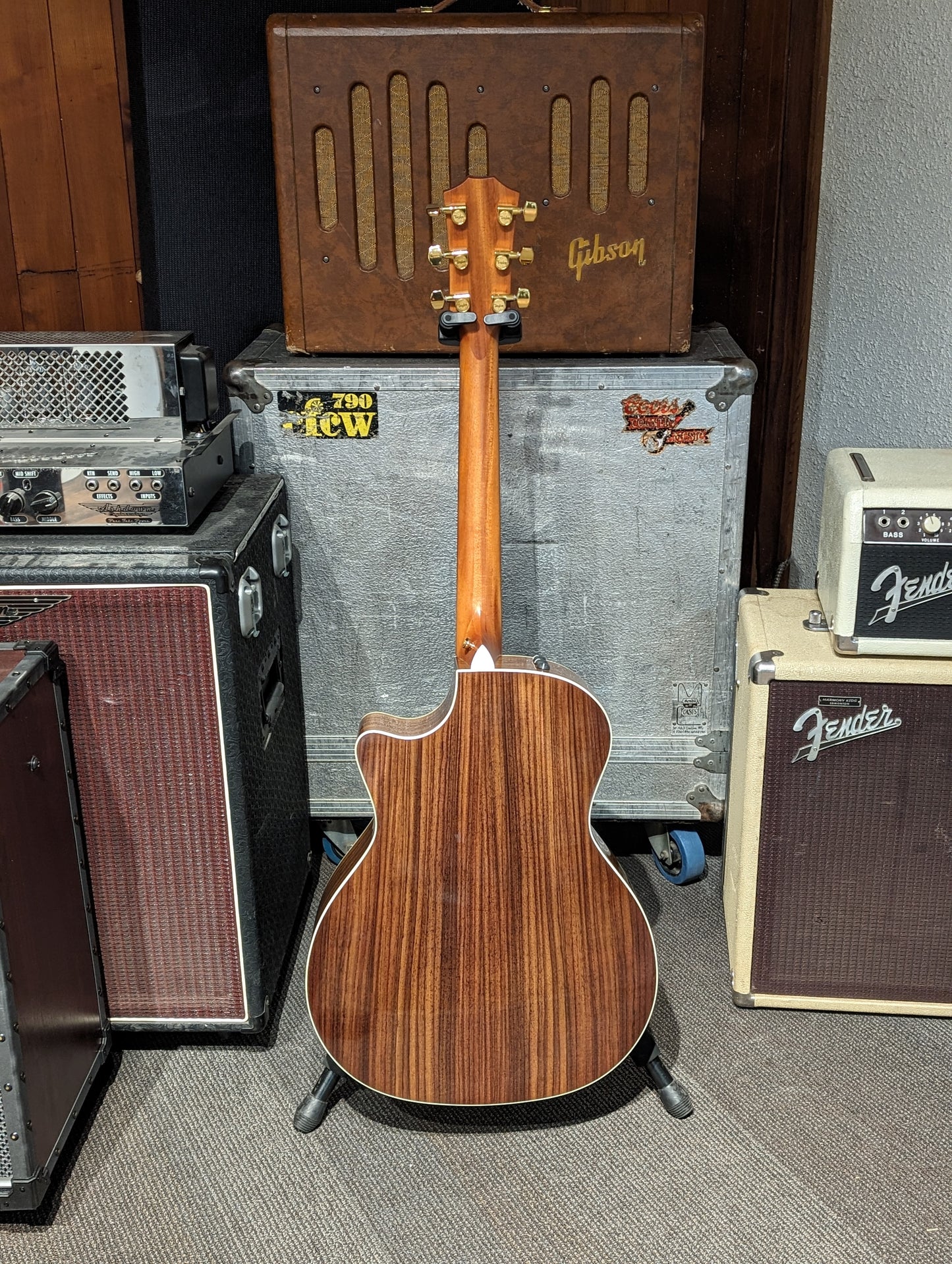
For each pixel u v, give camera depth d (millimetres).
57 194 2053
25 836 1341
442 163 1620
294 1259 1366
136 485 1470
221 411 1724
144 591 1411
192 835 1534
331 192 1639
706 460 1739
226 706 1468
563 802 1407
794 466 2381
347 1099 1598
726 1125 1539
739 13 2039
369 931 1432
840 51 2053
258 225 1959
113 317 2156
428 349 1724
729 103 2104
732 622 1836
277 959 1707
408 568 1823
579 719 1387
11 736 1300
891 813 1603
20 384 1533
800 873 1647
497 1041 1469
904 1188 1439
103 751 1494
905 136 1898
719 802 1927
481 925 1434
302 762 1903
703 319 2268
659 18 1544
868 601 1521
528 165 1615
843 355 2164
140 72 1819
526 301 1467
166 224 1927
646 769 1925
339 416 1729
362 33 1547
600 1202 1433
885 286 2008
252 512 1596
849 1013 1735
